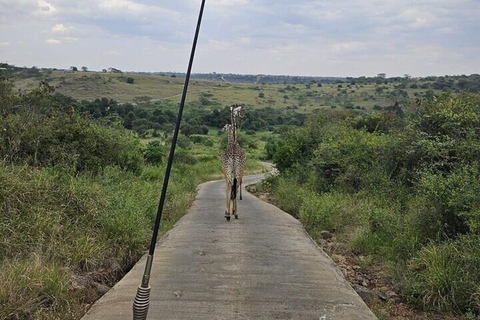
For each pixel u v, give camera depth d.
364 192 11.91
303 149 20.36
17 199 7.12
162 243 7.93
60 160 10.42
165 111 57.03
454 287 5.49
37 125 10.88
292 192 15.20
